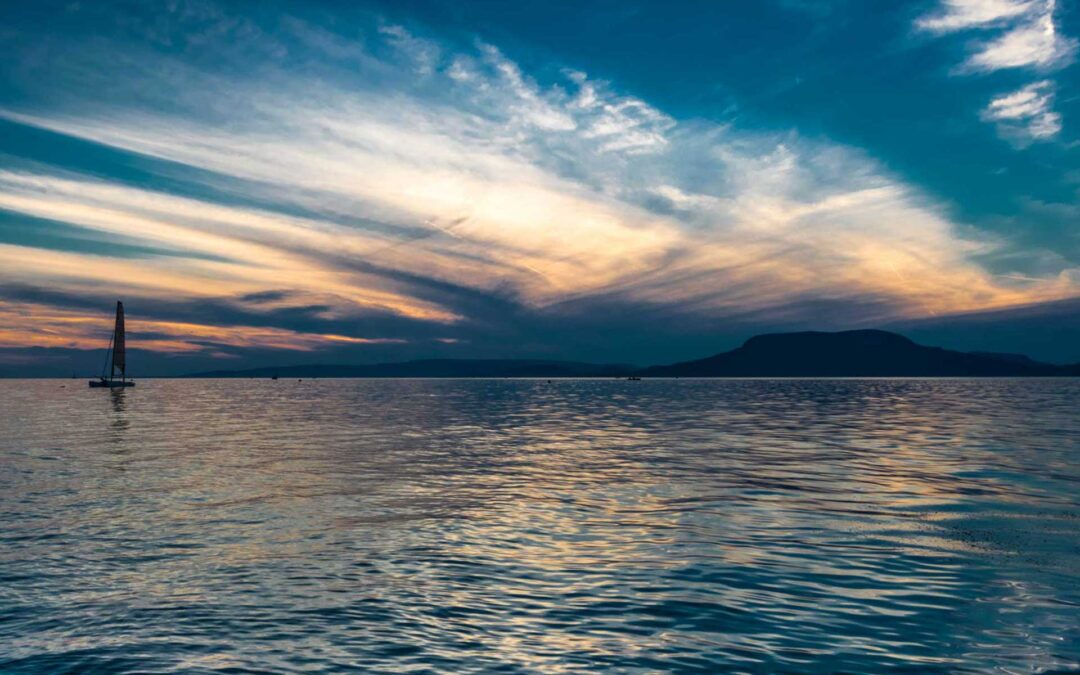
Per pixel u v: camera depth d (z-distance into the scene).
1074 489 21.19
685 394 132.50
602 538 15.34
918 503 19.11
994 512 17.77
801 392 142.00
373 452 32.94
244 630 9.83
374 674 8.40
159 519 17.25
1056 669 8.40
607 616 10.42
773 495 20.62
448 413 69.94
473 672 8.46
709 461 28.98
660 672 8.44
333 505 19.22
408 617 10.38
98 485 22.59
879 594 11.29
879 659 8.75
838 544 14.63
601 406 84.69
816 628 9.84
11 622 10.12
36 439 39.75
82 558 13.57
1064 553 13.72
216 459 29.88
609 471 26.00
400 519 17.34
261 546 14.60
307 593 11.50
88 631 9.77
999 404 82.19
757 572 12.62
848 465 27.30
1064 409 69.94
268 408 82.06
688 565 13.12
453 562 13.39
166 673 8.40
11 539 15.09
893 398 105.44
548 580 12.23
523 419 59.44
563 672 8.45
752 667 8.55
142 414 68.25
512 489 21.97
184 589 11.67
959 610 10.48
